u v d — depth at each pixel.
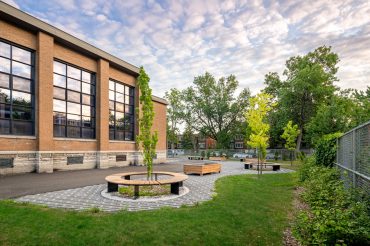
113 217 5.95
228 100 52.88
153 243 4.57
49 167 16.44
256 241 4.79
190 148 72.25
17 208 6.62
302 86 36.19
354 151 7.73
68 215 6.06
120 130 24.25
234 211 6.77
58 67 18.20
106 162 21.33
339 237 3.84
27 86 15.89
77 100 19.66
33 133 16.02
